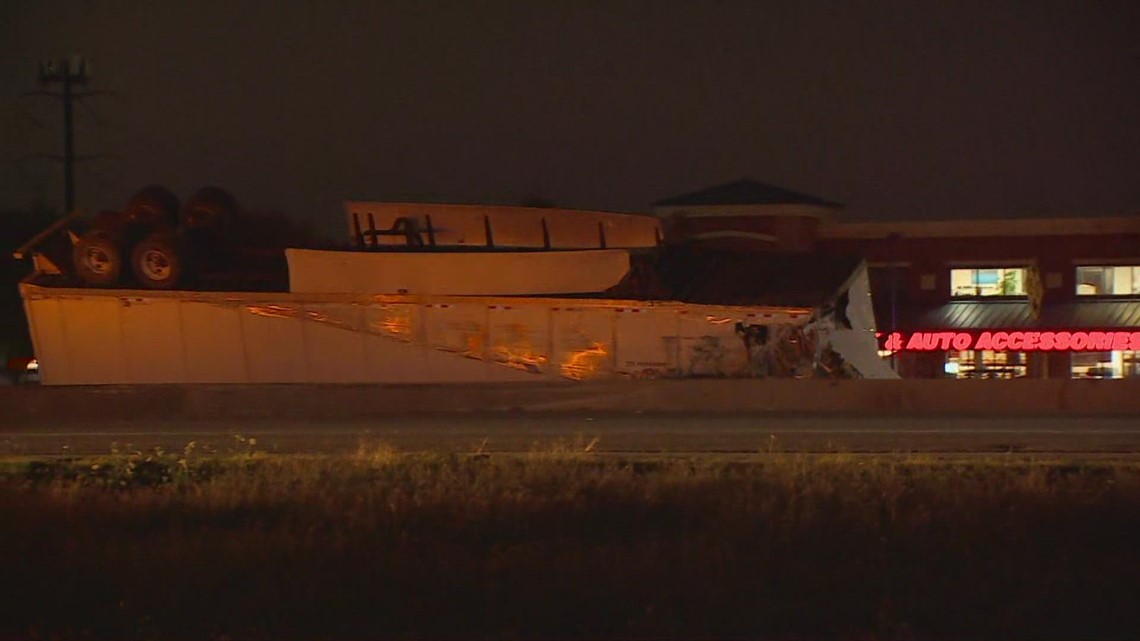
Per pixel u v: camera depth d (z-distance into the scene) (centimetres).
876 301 18400
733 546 4131
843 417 9450
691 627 3195
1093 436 8131
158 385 9962
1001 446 7581
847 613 3319
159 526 4766
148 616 3319
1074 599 3456
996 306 18062
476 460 6606
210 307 10994
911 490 5341
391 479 5906
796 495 5166
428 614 3341
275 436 8438
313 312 10975
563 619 3281
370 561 3931
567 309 10862
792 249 18112
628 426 8888
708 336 10812
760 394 9975
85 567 3925
